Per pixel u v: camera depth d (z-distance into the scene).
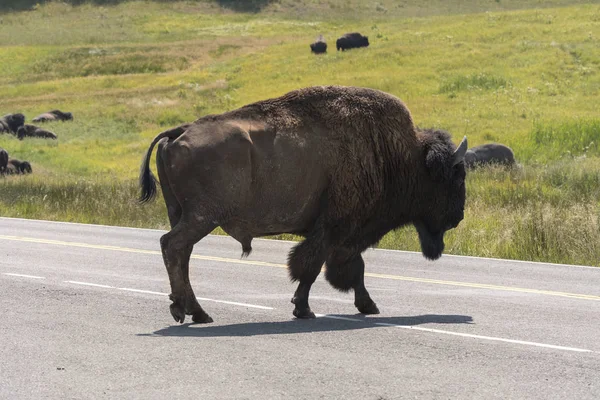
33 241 34.38
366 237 19.52
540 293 22.61
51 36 186.50
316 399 12.44
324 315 19.31
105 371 13.96
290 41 163.00
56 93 133.12
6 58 163.38
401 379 13.51
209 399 12.45
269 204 18.36
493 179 53.38
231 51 159.88
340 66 124.00
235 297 21.70
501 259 29.91
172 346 15.71
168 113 110.44
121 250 31.53
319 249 18.73
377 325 17.98
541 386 13.17
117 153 89.19
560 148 76.31
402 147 19.47
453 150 20.05
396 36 143.88
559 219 33.41
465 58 120.31
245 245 19.00
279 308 20.16
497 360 14.80
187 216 17.75
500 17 152.62
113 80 139.62
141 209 46.16
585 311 19.83
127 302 20.61
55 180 63.31
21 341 16.11
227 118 18.30
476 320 18.62
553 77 110.00
